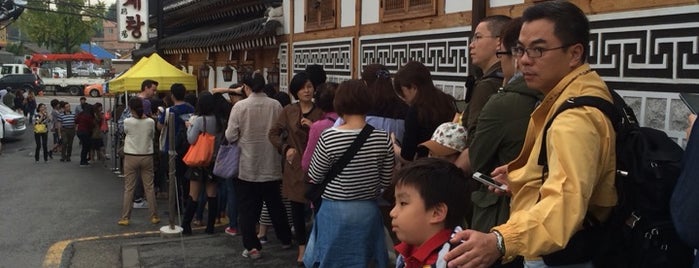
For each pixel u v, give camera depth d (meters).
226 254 6.45
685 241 1.82
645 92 3.71
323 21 9.02
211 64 15.88
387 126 4.84
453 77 5.91
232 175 6.12
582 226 2.21
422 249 2.30
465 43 5.70
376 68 4.99
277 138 5.69
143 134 8.29
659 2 3.59
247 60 12.91
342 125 4.31
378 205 4.41
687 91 3.42
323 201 4.26
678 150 2.16
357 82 4.20
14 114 22.06
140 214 9.09
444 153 3.57
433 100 4.08
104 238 7.57
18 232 8.07
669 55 3.54
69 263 6.48
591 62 4.13
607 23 4.00
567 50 2.21
